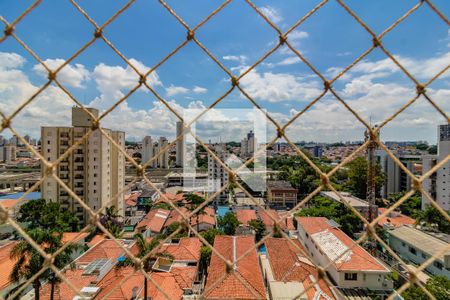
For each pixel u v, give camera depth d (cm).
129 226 4031
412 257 2664
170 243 2850
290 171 7538
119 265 1844
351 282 1898
